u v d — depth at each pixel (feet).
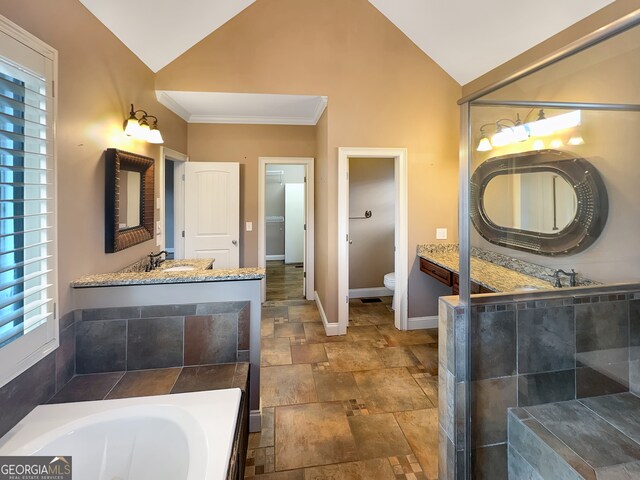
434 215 11.18
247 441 5.86
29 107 4.23
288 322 12.06
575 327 5.09
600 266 5.88
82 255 5.87
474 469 4.86
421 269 11.09
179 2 7.78
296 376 8.30
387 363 9.00
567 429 4.52
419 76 10.82
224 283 6.09
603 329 5.18
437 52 10.48
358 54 10.55
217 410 4.65
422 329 11.39
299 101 11.05
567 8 7.01
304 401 7.26
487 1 7.98
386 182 15.30
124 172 7.39
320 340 10.50
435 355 9.47
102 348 5.76
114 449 4.38
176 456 4.23
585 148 6.05
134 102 8.14
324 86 10.45
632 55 5.27
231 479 3.84
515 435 4.80
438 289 11.46
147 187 8.66
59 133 5.15
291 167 25.31
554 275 6.53
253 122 13.55
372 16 10.57
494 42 8.95
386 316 12.75
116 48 7.15
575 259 6.23
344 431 6.32
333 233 10.86
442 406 5.10
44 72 4.58
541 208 6.84
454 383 4.79
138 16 7.20
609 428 4.52
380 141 10.77
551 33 7.68
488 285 5.97
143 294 5.87
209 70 9.95
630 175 5.41
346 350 9.77
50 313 4.72
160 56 9.23
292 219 24.44
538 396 4.99
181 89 9.85
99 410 4.56
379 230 15.31
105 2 6.24
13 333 4.00
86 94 5.95
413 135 10.91
